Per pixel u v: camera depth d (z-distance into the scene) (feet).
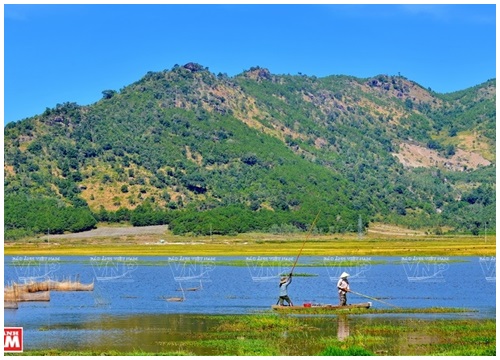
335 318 183.93
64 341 155.94
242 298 240.32
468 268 370.94
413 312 194.59
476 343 148.25
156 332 166.09
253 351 141.38
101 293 255.70
